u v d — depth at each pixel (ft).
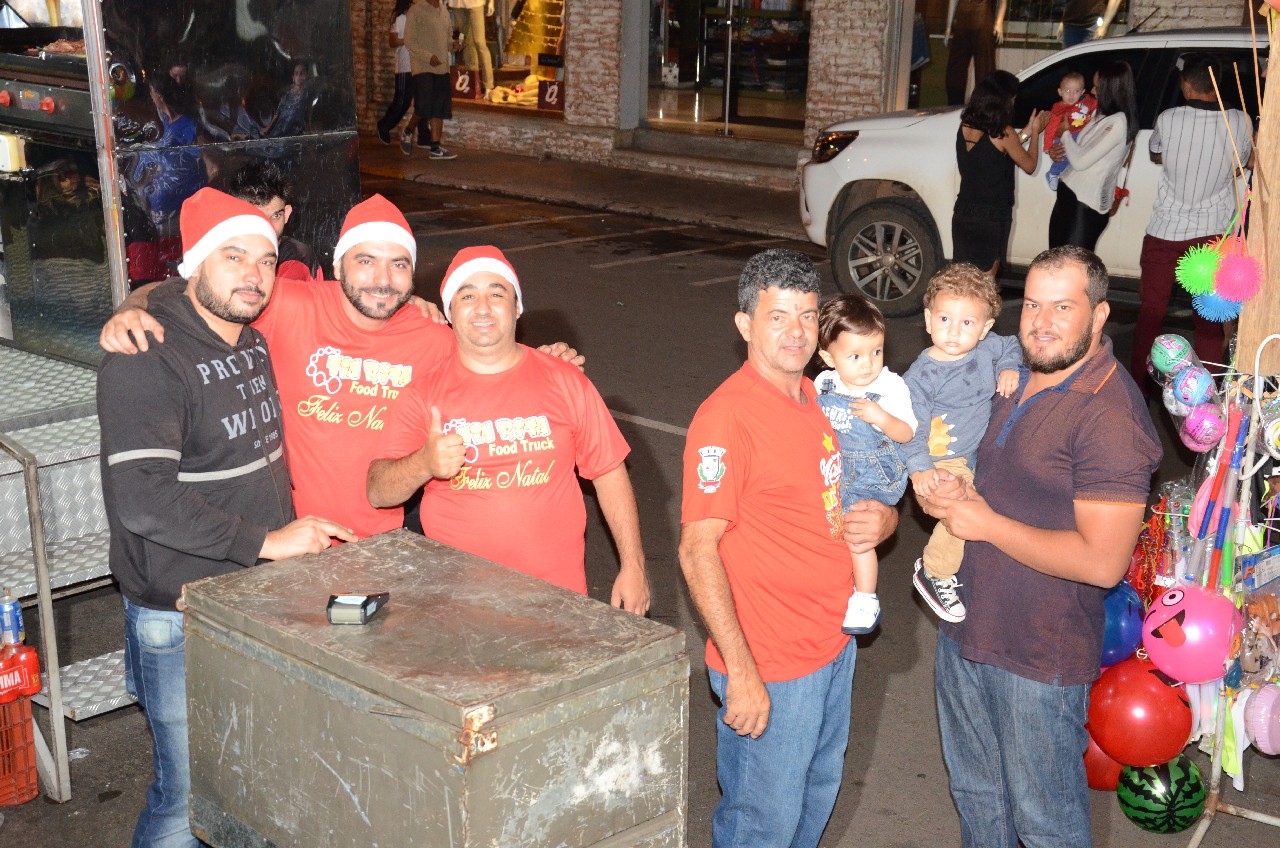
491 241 43.83
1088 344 10.34
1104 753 13.97
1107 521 10.11
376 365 12.71
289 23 17.92
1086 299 10.23
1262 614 13.08
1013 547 10.37
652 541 20.65
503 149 61.72
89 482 16.37
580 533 12.02
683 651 7.97
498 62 62.59
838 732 11.54
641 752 7.90
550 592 8.61
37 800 13.89
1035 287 10.36
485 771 7.13
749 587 10.66
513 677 7.32
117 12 16.01
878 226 34.14
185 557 10.93
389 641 7.79
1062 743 10.84
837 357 12.35
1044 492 10.50
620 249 42.91
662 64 57.16
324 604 8.34
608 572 19.76
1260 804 14.23
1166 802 13.44
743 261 41.42
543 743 7.36
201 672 8.61
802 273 10.40
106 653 16.30
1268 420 12.51
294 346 12.63
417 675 7.33
